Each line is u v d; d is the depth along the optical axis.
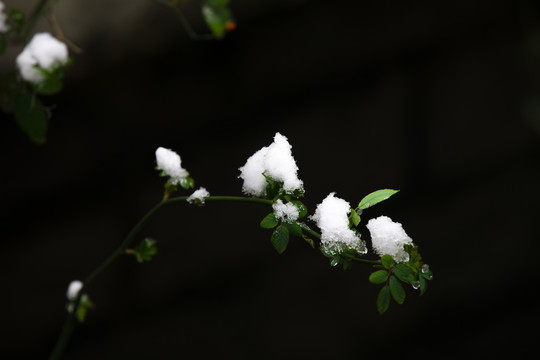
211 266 2.12
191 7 1.78
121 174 1.95
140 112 1.89
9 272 1.90
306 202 2.16
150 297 2.07
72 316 0.96
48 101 1.76
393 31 2.14
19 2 1.53
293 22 1.99
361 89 2.19
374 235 0.83
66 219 1.93
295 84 2.07
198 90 1.95
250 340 2.20
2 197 1.82
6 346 1.94
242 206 2.12
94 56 1.74
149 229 2.02
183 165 2.03
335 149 2.19
